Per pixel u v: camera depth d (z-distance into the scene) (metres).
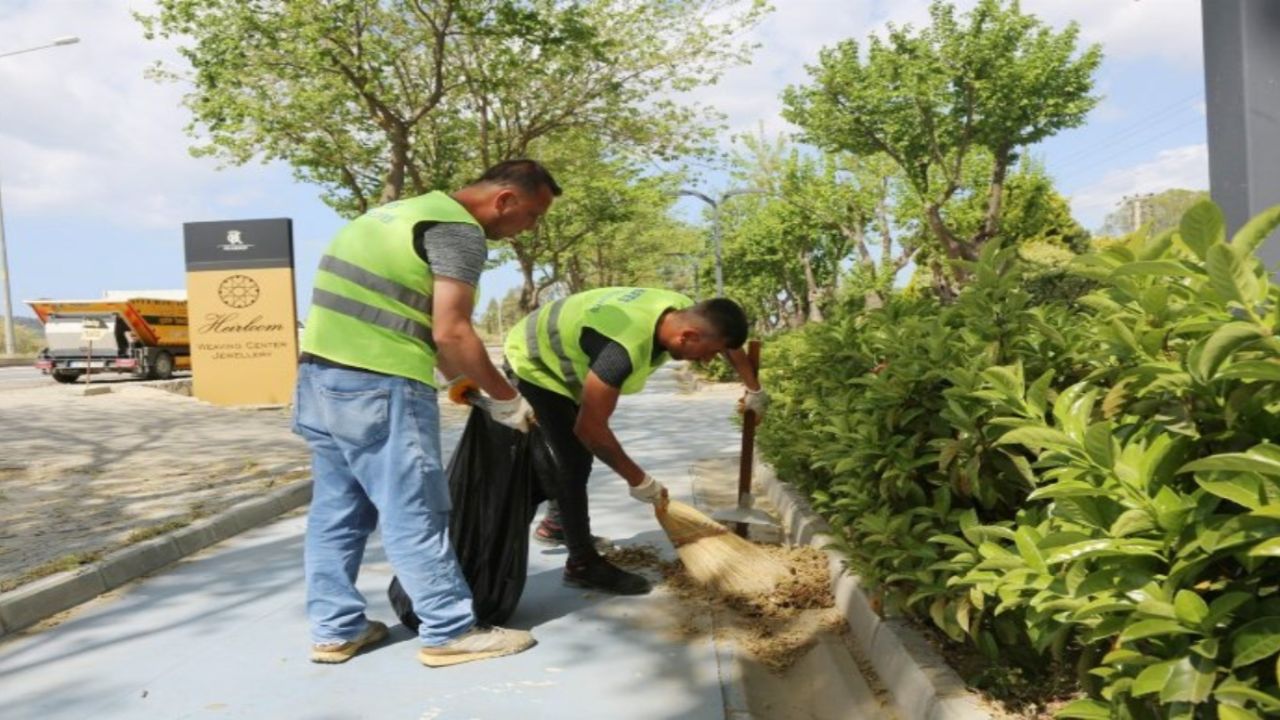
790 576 3.92
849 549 3.22
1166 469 1.57
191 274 14.49
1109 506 1.64
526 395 4.02
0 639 3.61
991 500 2.64
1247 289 1.44
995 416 2.45
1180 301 1.74
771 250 40.09
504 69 15.18
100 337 19.59
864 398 3.44
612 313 3.72
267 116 14.59
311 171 17.31
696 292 47.94
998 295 2.88
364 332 3.05
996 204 21.16
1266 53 2.27
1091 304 1.94
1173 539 1.49
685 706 2.82
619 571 4.05
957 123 20.25
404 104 16.72
